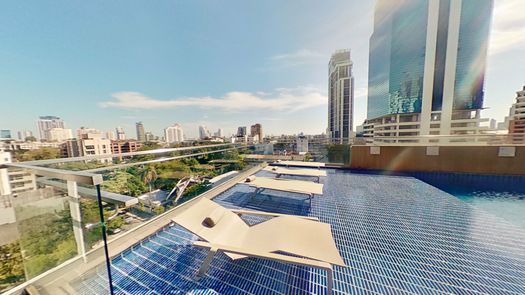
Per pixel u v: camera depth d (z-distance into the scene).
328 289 1.40
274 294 1.51
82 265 1.50
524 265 1.77
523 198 3.90
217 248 1.68
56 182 1.40
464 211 2.95
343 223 2.60
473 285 1.55
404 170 5.56
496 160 4.79
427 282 1.59
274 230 1.94
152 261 1.86
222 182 4.39
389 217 2.77
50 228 1.48
